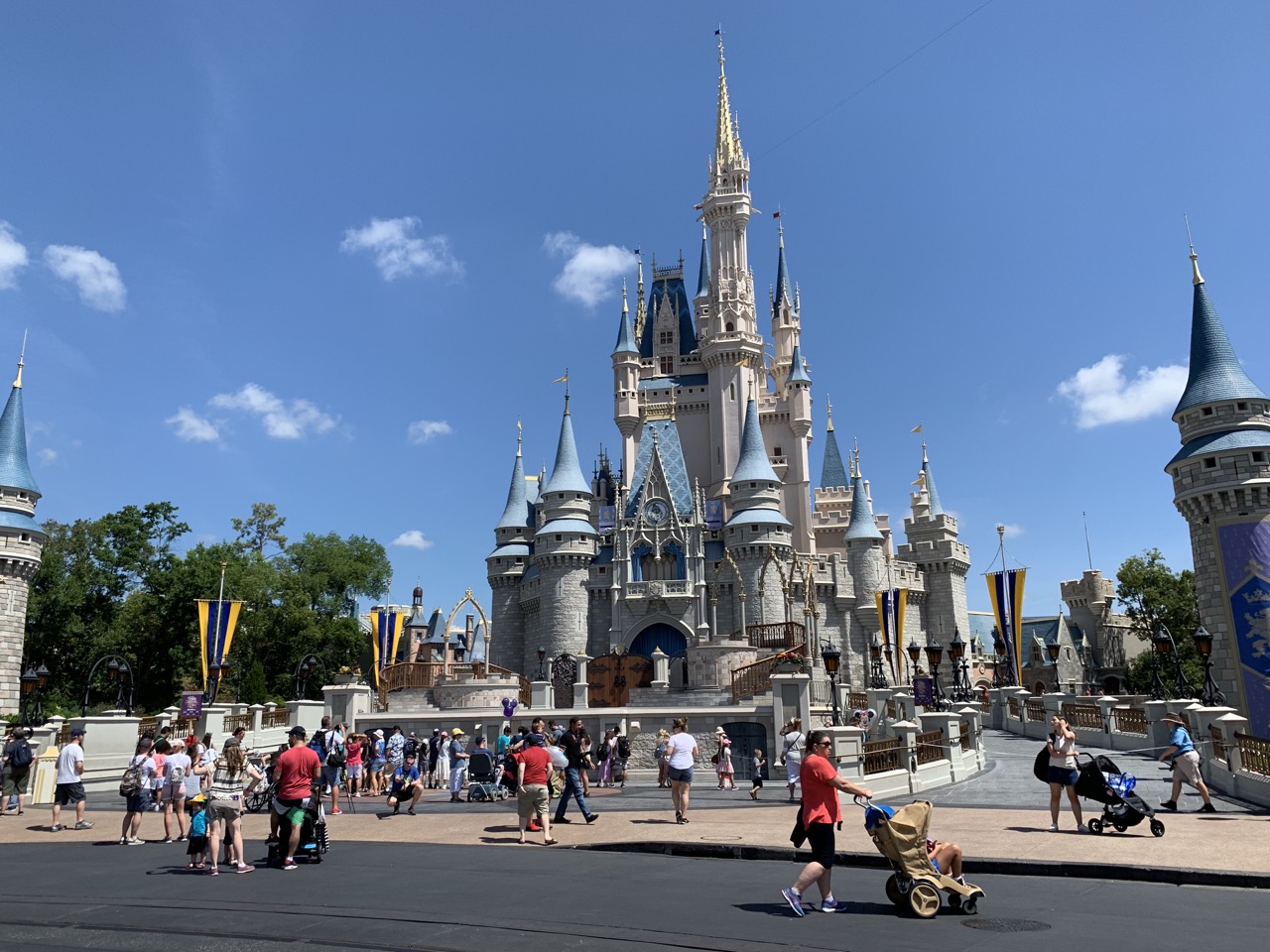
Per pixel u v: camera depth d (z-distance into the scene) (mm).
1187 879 13961
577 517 75688
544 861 16266
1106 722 39344
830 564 74875
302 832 15992
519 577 81500
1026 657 97500
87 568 74125
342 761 24578
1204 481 47500
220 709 37500
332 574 90250
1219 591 46562
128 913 12148
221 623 50375
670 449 83062
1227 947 10016
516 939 10453
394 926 11141
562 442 77875
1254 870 13969
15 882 14672
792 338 99938
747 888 13641
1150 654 85188
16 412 59156
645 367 94688
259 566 77938
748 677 42156
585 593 74562
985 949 9930
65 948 10406
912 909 11539
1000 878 14547
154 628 72250
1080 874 14578
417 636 120688
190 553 74312
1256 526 45594
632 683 59688
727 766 29844
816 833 11883
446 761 33250
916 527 87625
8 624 56250
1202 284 51188
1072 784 18031
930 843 12734
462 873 14992
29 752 25188
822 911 11891
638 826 19844
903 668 76750
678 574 73438
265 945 10406
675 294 100125
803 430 88688
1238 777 23688
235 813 15500
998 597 55188
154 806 25641
